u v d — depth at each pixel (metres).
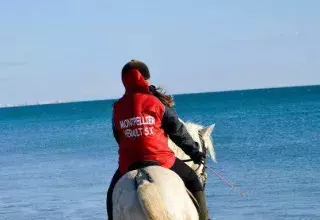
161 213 7.14
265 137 43.69
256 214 17.27
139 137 8.10
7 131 81.38
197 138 9.61
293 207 18.03
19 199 21.94
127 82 8.37
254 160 29.77
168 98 8.50
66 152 40.88
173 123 8.21
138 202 7.28
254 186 21.80
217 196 20.09
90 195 21.78
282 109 91.75
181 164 8.27
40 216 18.61
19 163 35.53
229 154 32.97
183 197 7.54
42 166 32.81
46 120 117.06
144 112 8.14
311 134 44.69
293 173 24.66
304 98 150.00
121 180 7.68
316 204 18.34
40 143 51.72
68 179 26.45
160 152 8.12
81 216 18.16
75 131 67.56
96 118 105.44
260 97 185.62
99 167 30.36
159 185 7.43
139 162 8.06
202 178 9.64
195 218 7.65
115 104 8.34
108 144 45.31
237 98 192.88
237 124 60.53
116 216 7.46
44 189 23.98
